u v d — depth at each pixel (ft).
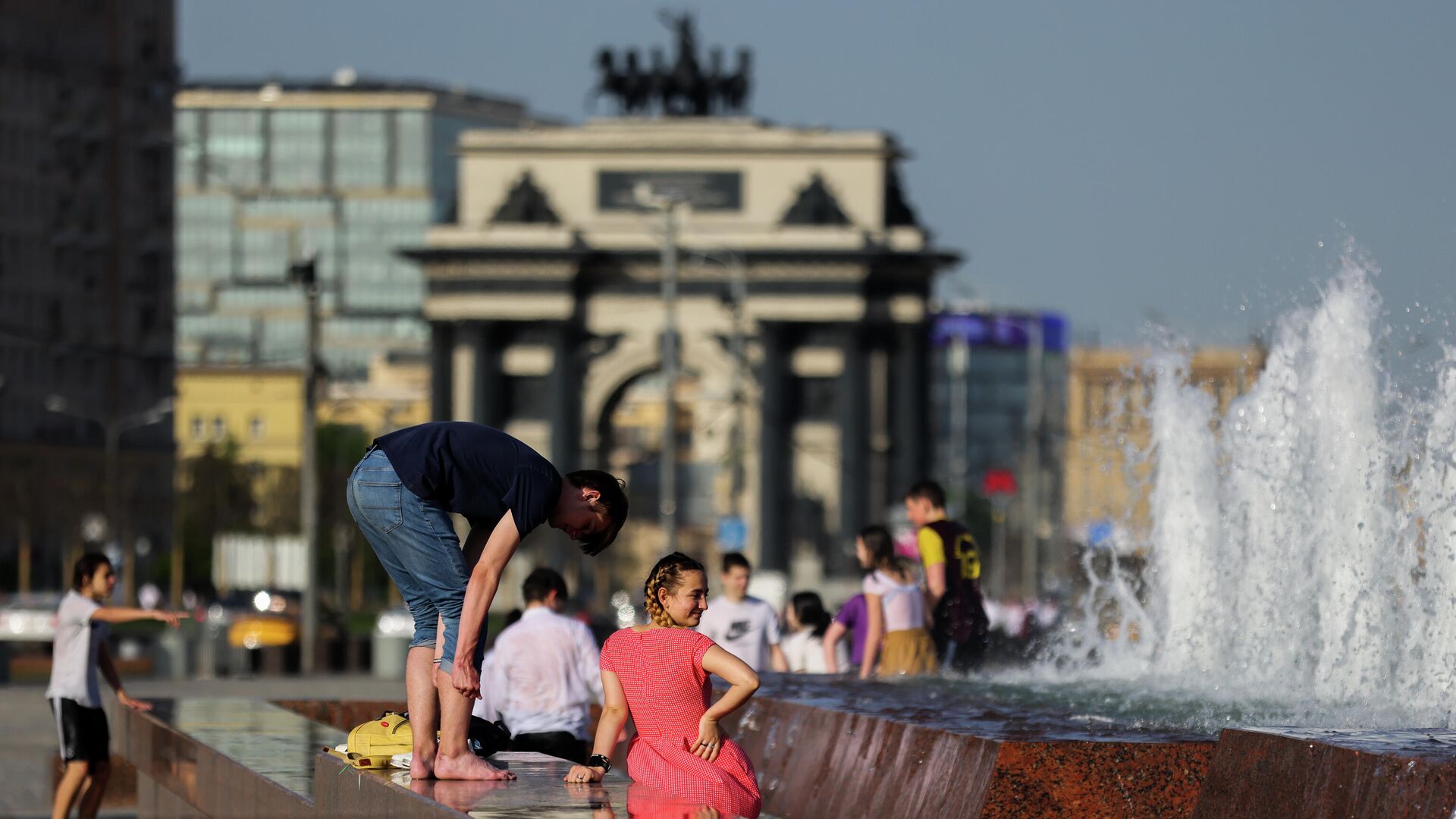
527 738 138.92
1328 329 158.20
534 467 88.33
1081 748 90.38
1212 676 150.20
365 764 92.99
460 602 88.79
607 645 94.32
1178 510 172.14
